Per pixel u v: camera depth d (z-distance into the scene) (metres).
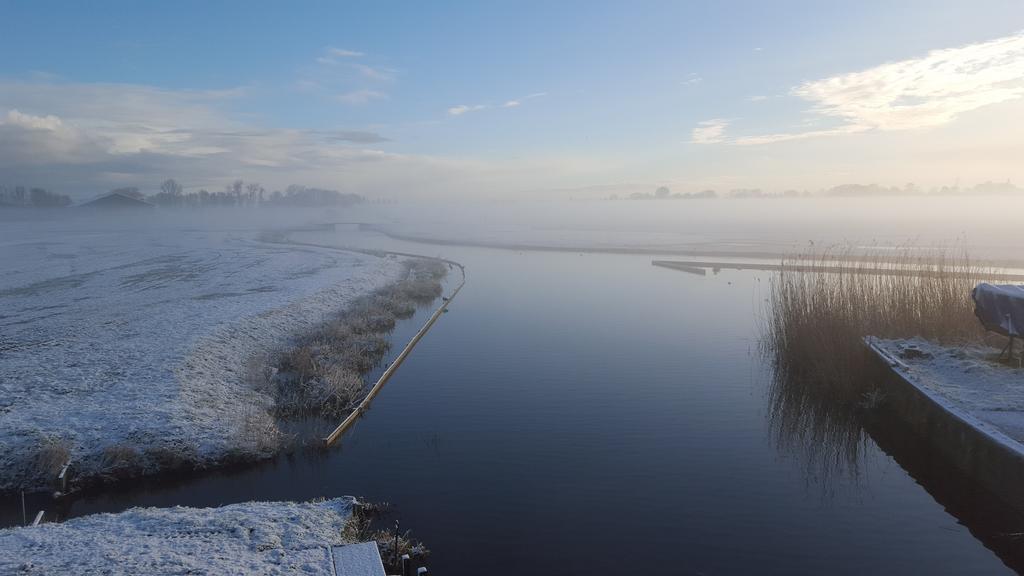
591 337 22.33
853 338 15.89
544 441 12.83
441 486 10.77
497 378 17.45
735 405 14.98
